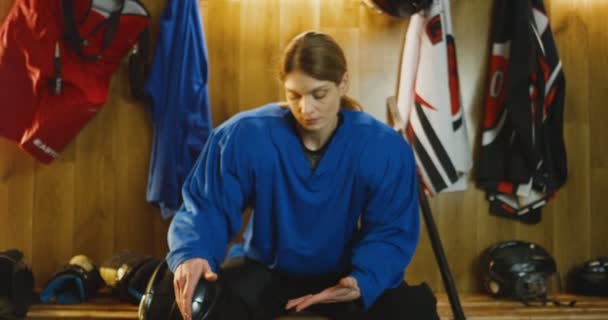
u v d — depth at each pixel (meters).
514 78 2.64
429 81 2.68
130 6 2.61
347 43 2.80
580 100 2.86
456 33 2.84
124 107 2.77
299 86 1.58
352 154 1.76
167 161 2.60
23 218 2.77
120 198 2.78
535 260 2.58
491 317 2.39
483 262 2.74
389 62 2.80
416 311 1.68
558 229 2.85
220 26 2.79
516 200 2.80
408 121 2.74
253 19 2.79
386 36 2.80
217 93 2.79
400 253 1.76
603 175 2.87
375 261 1.70
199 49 2.64
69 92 2.59
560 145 2.75
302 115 1.61
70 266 2.51
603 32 2.85
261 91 2.79
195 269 1.59
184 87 2.62
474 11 2.84
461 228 2.82
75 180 2.77
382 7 2.63
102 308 2.39
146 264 2.46
